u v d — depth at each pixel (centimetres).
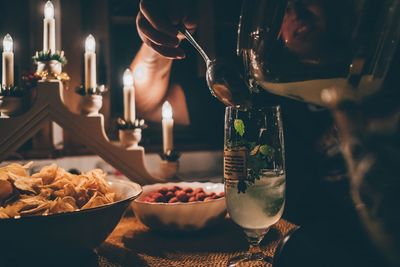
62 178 74
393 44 42
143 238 78
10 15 238
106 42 248
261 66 46
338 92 40
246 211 60
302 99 45
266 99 93
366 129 32
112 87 251
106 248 73
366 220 33
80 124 92
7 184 67
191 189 88
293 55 42
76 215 57
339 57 40
